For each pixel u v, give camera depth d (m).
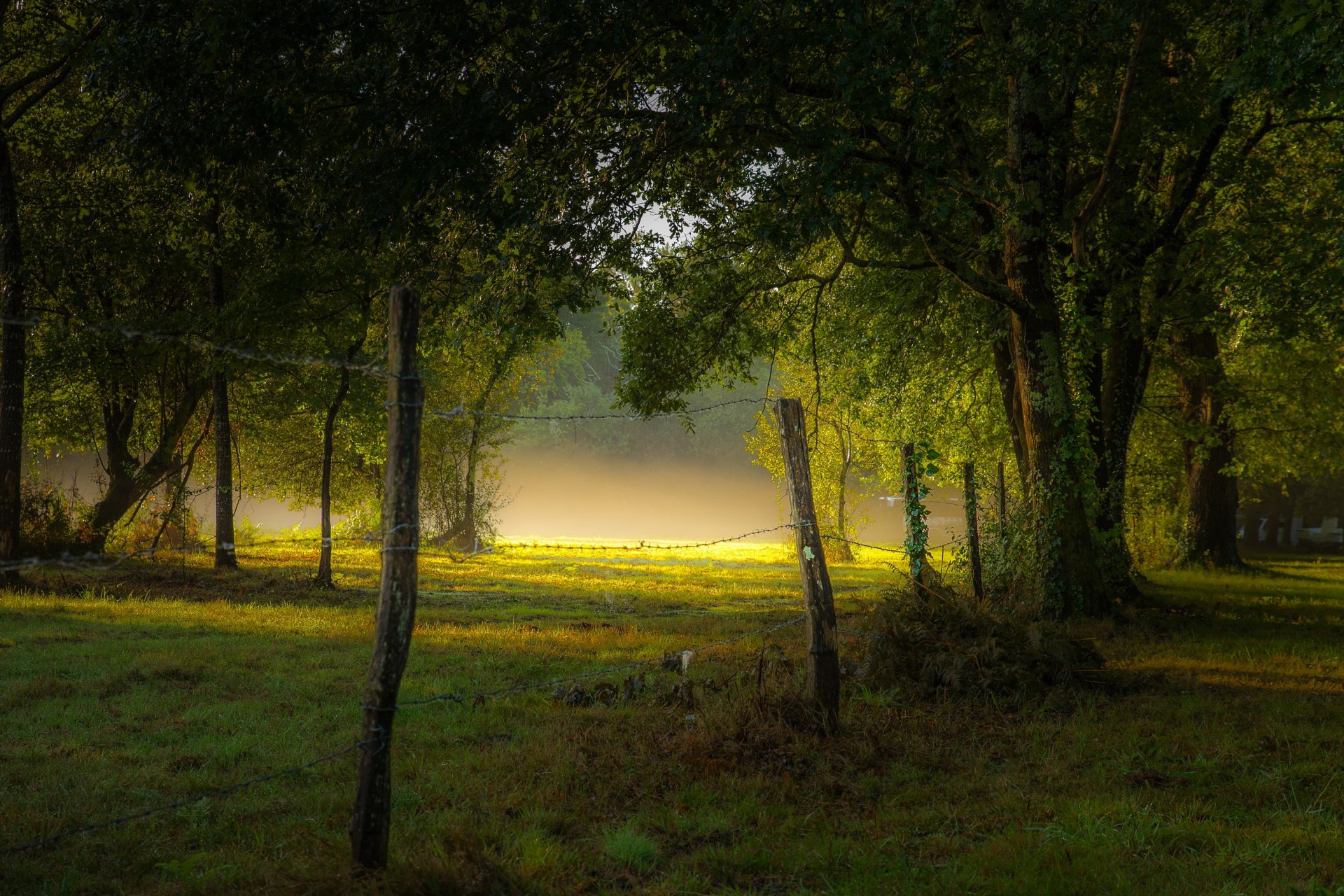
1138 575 22.23
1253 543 56.38
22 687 8.45
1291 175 19.17
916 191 13.30
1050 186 15.12
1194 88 15.73
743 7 10.93
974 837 5.28
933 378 21.78
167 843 4.96
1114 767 6.58
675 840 5.21
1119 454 18.97
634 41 11.98
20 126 20.27
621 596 20.31
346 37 12.02
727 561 35.12
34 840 4.86
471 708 8.19
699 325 18.56
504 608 17.92
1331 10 9.62
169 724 7.48
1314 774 6.34
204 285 21.88
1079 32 13.11
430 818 5.29
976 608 9.96
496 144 12.01
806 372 35.75
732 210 16.92
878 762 6.61
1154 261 17.81
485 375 33.19
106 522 24.08
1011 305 14.55
